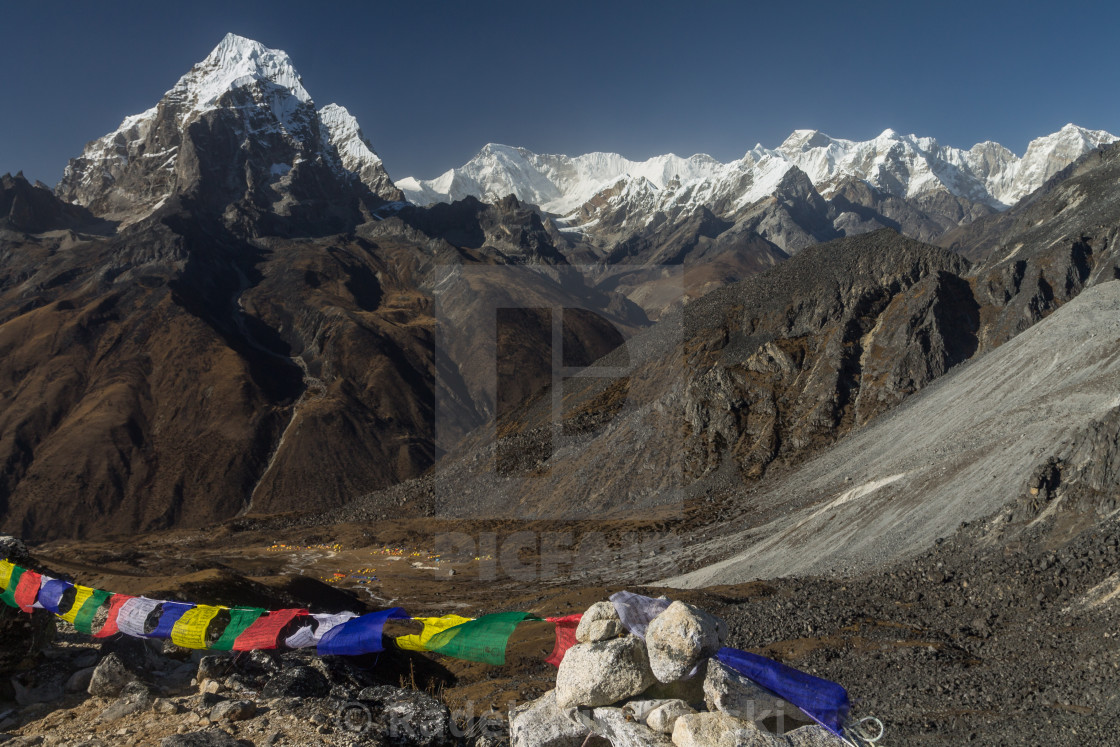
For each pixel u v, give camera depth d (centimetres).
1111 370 7212
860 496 7150
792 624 3806
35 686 1068
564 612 4434
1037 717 2252
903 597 4200
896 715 2447
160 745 850
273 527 14200
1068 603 3375
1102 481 4400
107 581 3300
